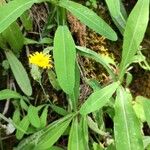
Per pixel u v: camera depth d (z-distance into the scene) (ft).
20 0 0.92
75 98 0.99
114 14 0.93
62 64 0.87
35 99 1.11
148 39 1.29
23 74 1.04
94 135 1.11
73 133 0.94
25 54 1.13
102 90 0.90
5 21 0.88
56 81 1.07
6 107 1.07
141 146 0.87
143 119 1.08
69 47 0.89
